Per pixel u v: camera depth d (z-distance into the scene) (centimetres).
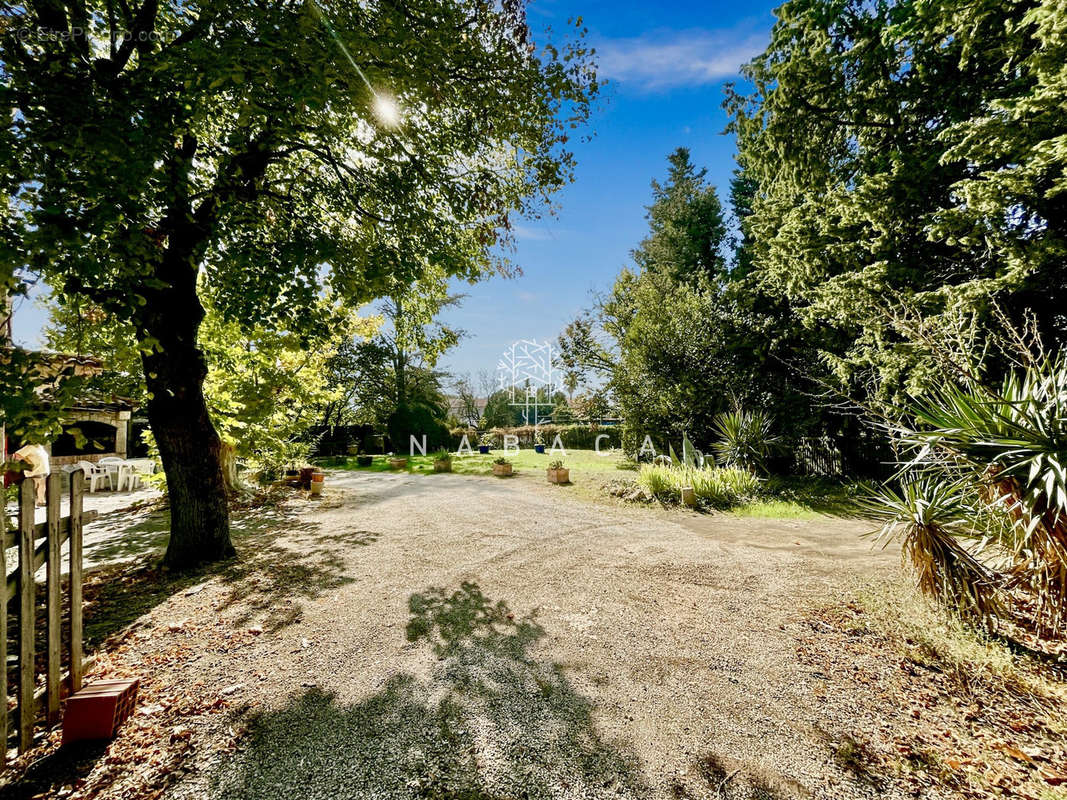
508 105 526
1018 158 662
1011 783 206
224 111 451
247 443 987
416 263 590
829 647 337
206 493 548
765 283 1354
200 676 300
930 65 898
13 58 290
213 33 367
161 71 350
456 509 908
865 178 911
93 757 224
